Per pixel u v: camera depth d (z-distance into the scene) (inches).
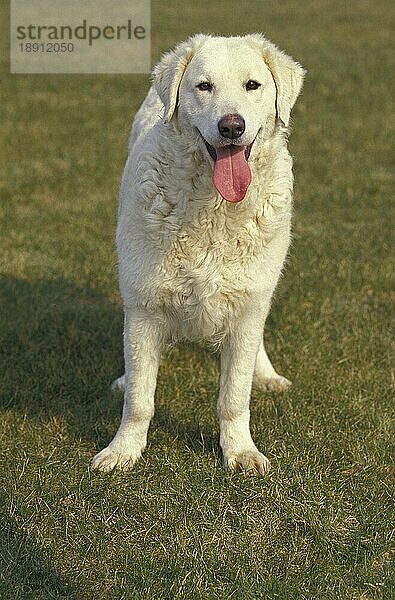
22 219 327.3
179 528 157.9
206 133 151.3
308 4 919.0
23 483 169.5
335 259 294.0
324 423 194.7
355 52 653.9
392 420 197.0
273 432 190.4
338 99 520.4
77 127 463.2
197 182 158.1
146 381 175.5
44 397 204.2
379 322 248.4
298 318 249.3
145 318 169.8
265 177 162.7
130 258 165.2
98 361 223.3
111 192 366.9
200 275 162.7
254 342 172.7
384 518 162.1
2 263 281.7
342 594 143.0
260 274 165.3
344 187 376.8
